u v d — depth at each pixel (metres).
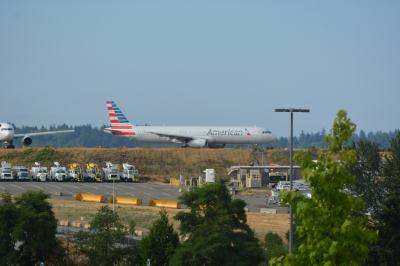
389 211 98.06
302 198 45.28
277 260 47.16
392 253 94.88
